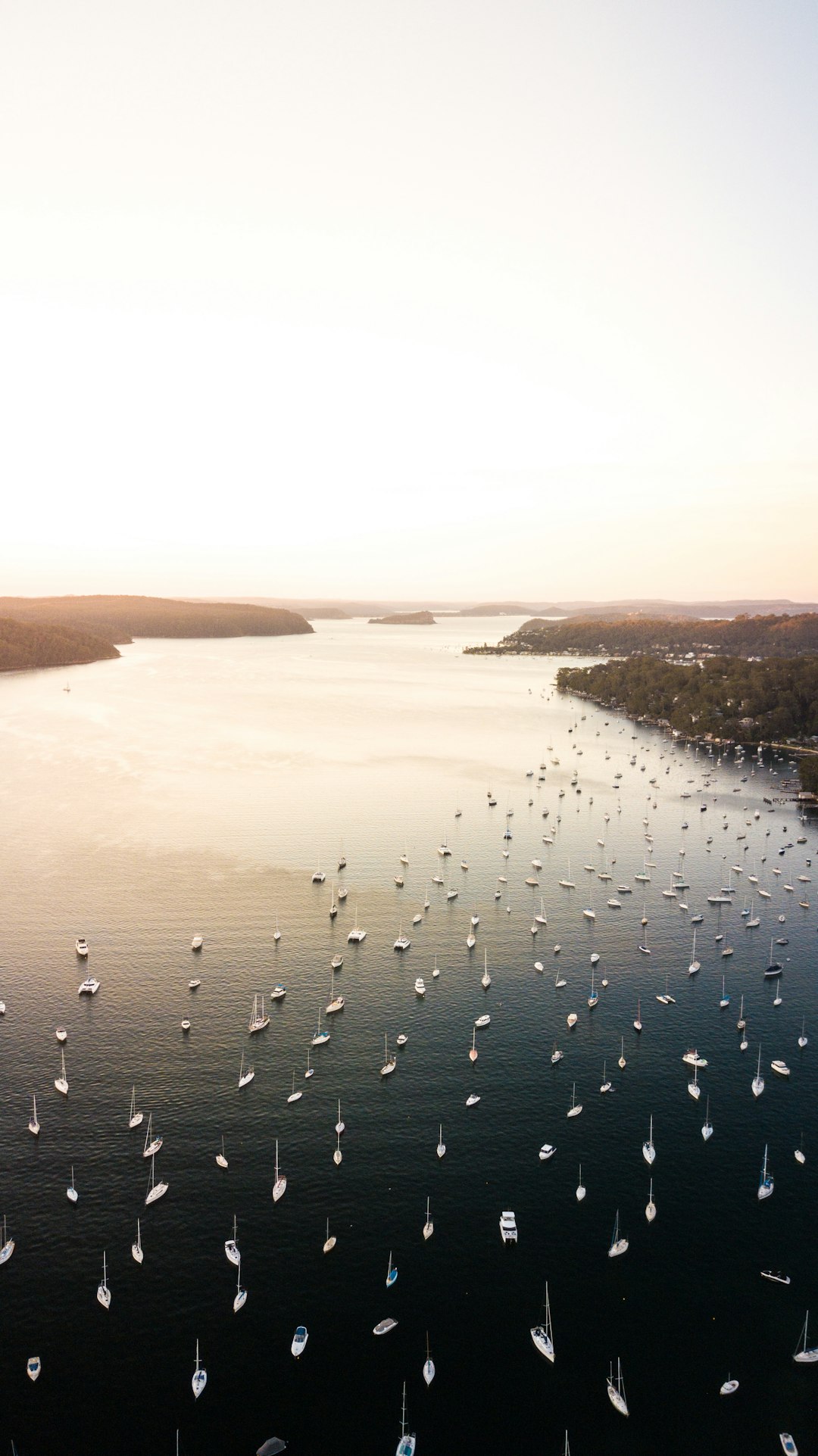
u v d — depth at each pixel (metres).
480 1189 96.62
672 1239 89.81
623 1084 116.62
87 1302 81.19
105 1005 135.50
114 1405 71.88
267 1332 78.75
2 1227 89.50
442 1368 75.75
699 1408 72.62
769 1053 124.94
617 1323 80.19
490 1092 114.31
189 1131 105.00
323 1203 93.94
